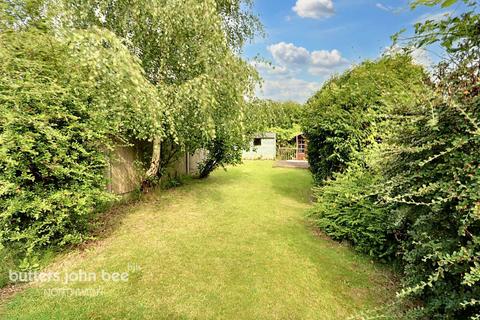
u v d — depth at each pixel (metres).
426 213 1.96
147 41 5.17
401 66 4.16
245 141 6.71
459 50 1.63
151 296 2.46
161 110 4.25
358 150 4.27
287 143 20.12
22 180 2.91
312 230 4.19
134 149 5.76
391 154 2.18
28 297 2.40
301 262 3.14
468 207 1.51
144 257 3.20
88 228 3.76
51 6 3.93
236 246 3.56
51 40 3.48
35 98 2.93
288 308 2.33
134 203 5.41
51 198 2.97
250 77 5.14
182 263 3.08
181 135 5.38
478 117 1.56
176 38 5.07
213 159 7.98
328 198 4.01
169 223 4.42
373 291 2.58
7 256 2.87
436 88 1.84
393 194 2.22
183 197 6.08
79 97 3.50
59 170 3.03
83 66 3.54
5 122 2.72
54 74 3.37
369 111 3.93
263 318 2.20
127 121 4.20
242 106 4.95
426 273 1.95
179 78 5.48
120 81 3.54
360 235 3.40
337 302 2.41
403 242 2.45
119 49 3.53
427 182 1.85
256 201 5.99
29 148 2.76
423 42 1.69
